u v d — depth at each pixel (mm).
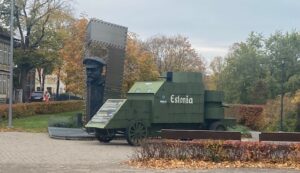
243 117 44125
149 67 44812
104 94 28078
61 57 51000
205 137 16422
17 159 16203
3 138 24234
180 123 24594
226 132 16344
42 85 85188
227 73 62531
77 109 53625
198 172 13516
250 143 15258
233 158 15234
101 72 27906
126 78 43219
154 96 23672
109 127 22453
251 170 14016
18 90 63250
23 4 56125
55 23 57875
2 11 55969
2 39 63969
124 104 22922
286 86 58625
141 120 23266
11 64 31750
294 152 15164
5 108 36000
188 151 15367
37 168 14094
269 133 16172
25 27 57531
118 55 28953
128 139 22641
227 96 61531
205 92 25672
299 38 63938
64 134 25703
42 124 33094
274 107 44531
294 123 42594
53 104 46562
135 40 47000
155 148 15484
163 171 13641
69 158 16734
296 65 63188
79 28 44125
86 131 26047
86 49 29016
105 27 28766
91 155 17844
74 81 43969
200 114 25141
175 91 24359
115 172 13383
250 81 61031
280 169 14281
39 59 58344
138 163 14969
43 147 20469
